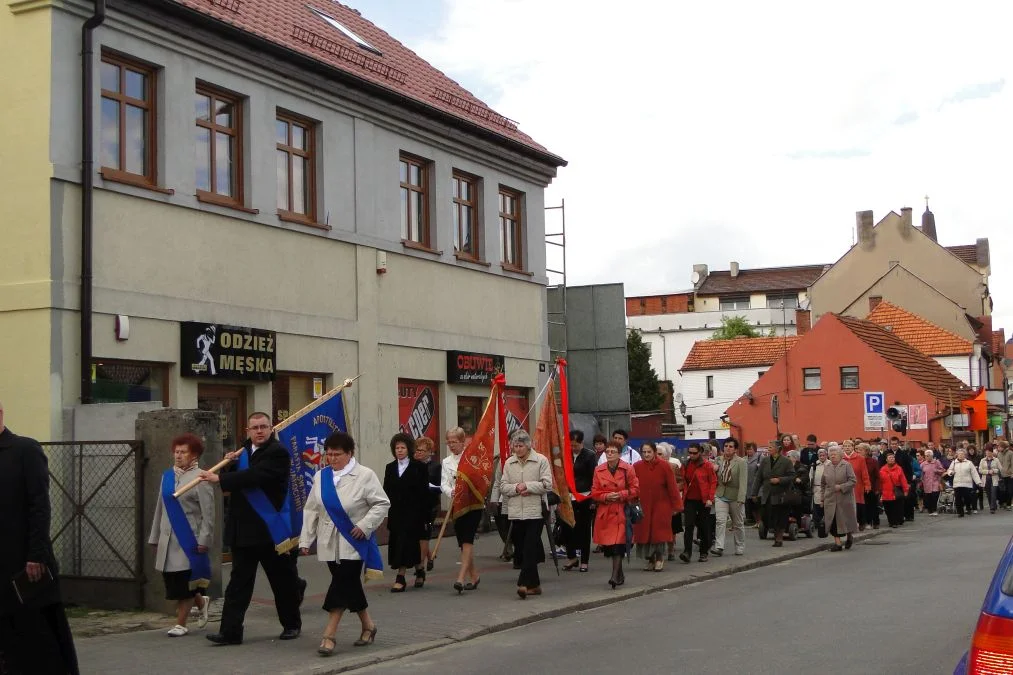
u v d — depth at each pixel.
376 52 24.78
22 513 8.00
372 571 11.17
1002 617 5.52
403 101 22.55
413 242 23.27
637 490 15.76
